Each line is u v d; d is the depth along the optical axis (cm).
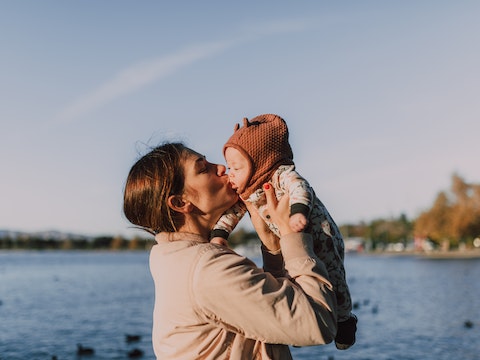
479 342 1680
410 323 2095
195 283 209
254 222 245
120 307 2730
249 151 236
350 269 6372
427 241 12088
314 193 235
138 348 1628
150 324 2144
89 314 2462
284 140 241
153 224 235
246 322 206
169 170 232
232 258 215
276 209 225
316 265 215
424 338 1742
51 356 1525
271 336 205
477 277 4703
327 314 208
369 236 14212
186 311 213
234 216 248
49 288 4034
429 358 1451
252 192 238
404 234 14062
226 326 211
